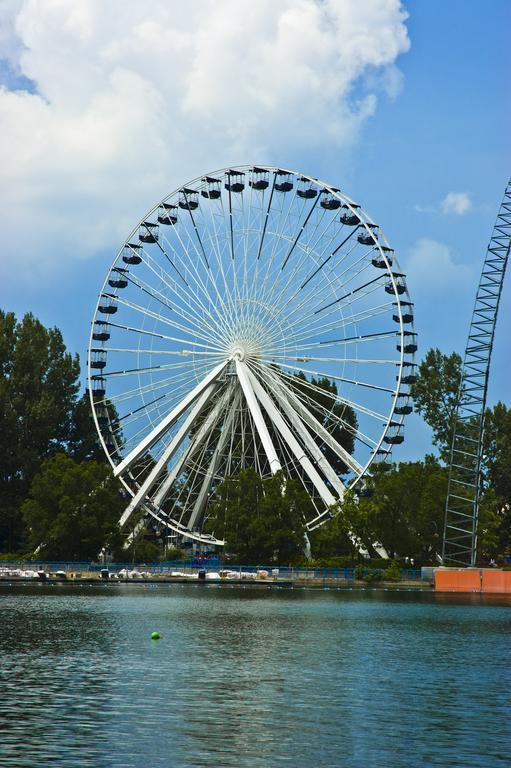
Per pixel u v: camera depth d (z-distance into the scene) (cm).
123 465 16162
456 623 8950
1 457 18475
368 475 15675
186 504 16438
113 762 3769
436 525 15888
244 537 15412
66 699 4825
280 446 16400
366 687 5347
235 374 15762
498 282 14688
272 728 4331
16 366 19175
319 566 15125
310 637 7619
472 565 14325
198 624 8425
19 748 3919
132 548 16100
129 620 8694
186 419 15775
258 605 10681
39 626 8100
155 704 4756
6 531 18962
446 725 4428
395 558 16025
